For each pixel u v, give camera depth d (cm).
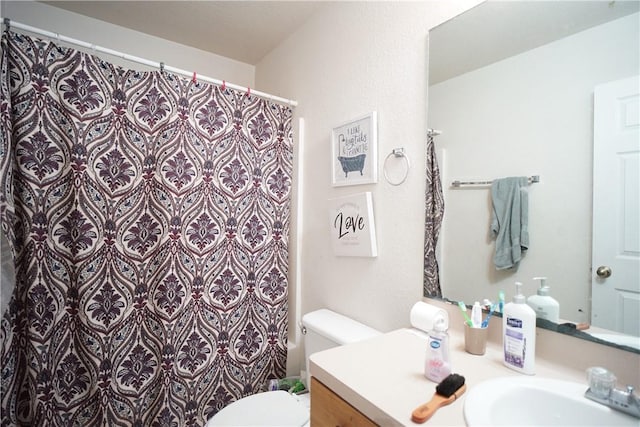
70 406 121
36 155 115
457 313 98
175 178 137
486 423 54
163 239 135
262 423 112
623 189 67
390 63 120
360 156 130
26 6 160
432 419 56
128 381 130
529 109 82
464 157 97
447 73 101
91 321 123
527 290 82
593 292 71
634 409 56
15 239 112
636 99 65
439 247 103
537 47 81
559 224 77
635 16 65
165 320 134
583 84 73
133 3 162
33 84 113
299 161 171
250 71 230
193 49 207
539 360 79
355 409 65
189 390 140
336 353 84
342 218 139
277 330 166
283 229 168
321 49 159
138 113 132
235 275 153
